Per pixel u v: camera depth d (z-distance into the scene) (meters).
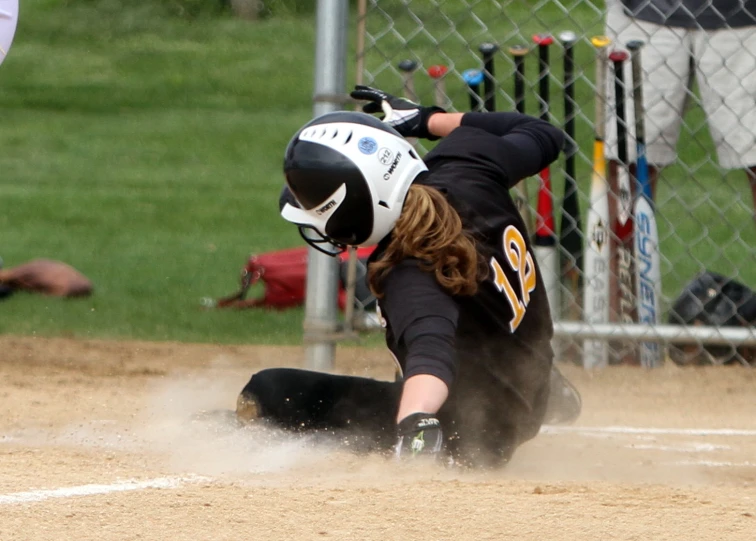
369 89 12.75
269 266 22.61
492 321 10.00
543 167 11.16
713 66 18.00
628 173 17.97
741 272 24.16
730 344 16.64
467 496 8.71
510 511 8.27
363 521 7.94
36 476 9.48
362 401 11.08
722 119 18.20
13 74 58.19
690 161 31.91
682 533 7.79
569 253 18.20
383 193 9.49
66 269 23.59
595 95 18.86
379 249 9.77
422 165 9.98
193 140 47.12
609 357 18.16
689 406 15.48
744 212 28.33
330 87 15.77
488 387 10.23
